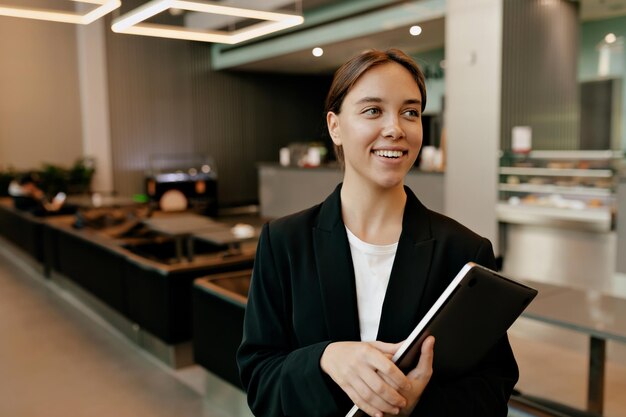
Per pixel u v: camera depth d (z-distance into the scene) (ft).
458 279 2.74
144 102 42.06
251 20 30.66
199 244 20.53
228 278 12.41
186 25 33.53
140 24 13.32
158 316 14.17
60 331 17.12
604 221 17.99
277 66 42.65
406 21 27.30
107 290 17.02
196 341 12.15
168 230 18.25
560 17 23.66
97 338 16.44
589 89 24.76
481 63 21.66
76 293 20.44
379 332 3.22
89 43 39.73
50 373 13.96
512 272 21.44
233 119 46.09
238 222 38.34
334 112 3.41
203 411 11.87
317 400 3.00
